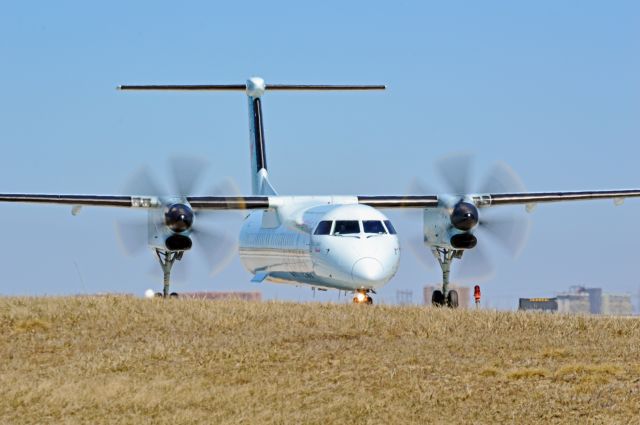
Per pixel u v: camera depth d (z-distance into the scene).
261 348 94.62
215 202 149.88
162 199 146.25
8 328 102.19
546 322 107.44
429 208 150.38
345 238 137.25
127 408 77.69
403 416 75.50
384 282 134.88
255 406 77.69
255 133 184.25
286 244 150.38
